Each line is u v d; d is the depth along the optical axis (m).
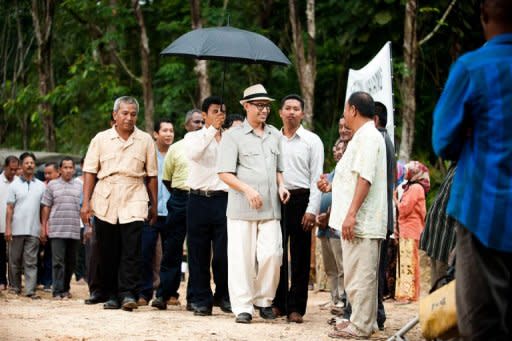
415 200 12.48
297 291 9.52
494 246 4.71
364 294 8.15
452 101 4.84
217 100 10.07
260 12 23.14
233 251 9.41
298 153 9.58
